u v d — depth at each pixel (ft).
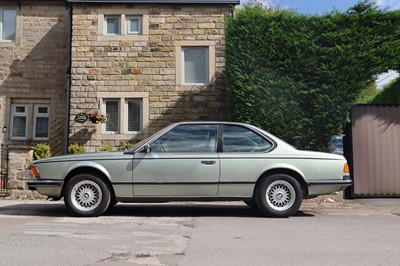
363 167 35.27
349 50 34.99
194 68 44.34
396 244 18.07
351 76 34.81
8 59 51.01
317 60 35.40
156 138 24.90
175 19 44.24
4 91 50.62
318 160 24.91
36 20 51.49
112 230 20.59
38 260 15.16
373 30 35.73
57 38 51.44
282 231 20.68
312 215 26.53
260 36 36.22
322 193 25.00
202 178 24.30
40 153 37.11
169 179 24.25
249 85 35.76
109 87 43.68
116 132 43.50
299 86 35.29
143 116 43.34
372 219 24.88
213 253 16.30
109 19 44.75
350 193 34.81
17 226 21.52
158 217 25.04
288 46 35.65
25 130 51.16
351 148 35.37
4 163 48.78
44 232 19.97
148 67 43.86
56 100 50.88
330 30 35.91
